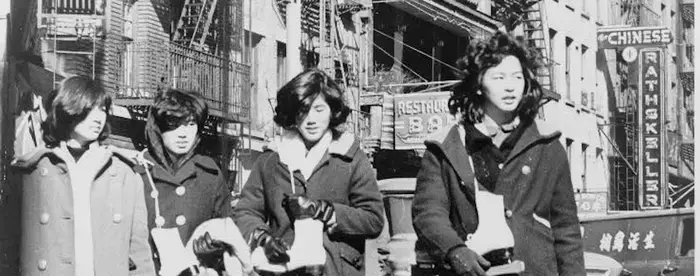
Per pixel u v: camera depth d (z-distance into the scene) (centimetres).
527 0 2820
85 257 646
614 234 1341
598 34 3088
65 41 1553
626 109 2989
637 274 1334
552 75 2778
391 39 2477
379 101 2041
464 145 569
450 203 569
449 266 554
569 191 573
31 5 1358
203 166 709
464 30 2539
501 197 557
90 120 653
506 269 546
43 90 1246
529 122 571
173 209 695
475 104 573
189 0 1923
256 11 2150
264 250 613
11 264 659
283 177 631
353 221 615
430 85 2412
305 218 607
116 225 653
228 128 1953
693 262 1321
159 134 702
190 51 1895
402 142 1927
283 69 2247
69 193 651
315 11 2344
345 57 2373
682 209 1333
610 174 2916
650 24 3138
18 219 659
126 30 1775
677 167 3005
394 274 1039
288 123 634
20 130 1118
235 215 641
